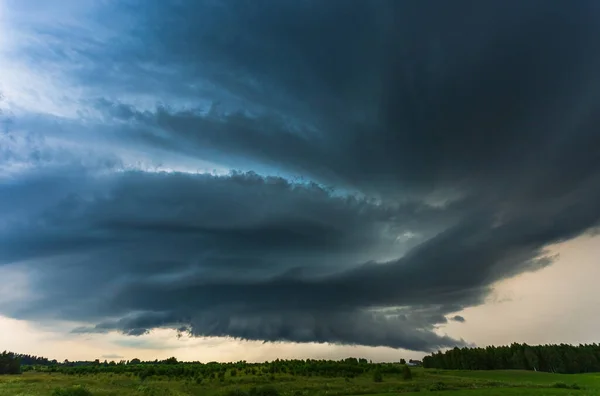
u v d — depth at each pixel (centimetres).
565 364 19150
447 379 13512
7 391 8025
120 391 9981
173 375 15212
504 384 11562
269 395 10462
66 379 12388
